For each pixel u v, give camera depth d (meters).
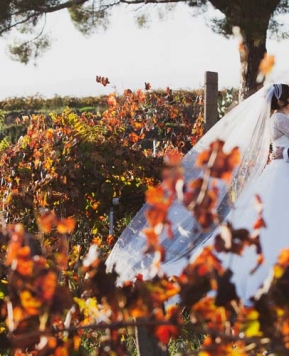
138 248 6.45
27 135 8.41
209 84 9.65
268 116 6.51
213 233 6.08
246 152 6.41
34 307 2.06
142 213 6.70
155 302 2.15
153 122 10.00
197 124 10.05
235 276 5.37
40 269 2.05
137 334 3.80
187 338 4.60
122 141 8.42
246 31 16.69
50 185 7.97
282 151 6.33
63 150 8.05
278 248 5.79
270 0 16.72
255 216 6.04
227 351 2.10
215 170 1.95
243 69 17.20
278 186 6.16
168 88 10.55
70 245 7.20
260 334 2.03
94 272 2.34
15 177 8.11
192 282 2.12
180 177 1.97
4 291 2.98
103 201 8.05
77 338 2.51
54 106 26.92
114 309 2.29
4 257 3.36
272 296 2.04
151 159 8.20
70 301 2.11
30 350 2.83
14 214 8.04
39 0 18.75
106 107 24.75
